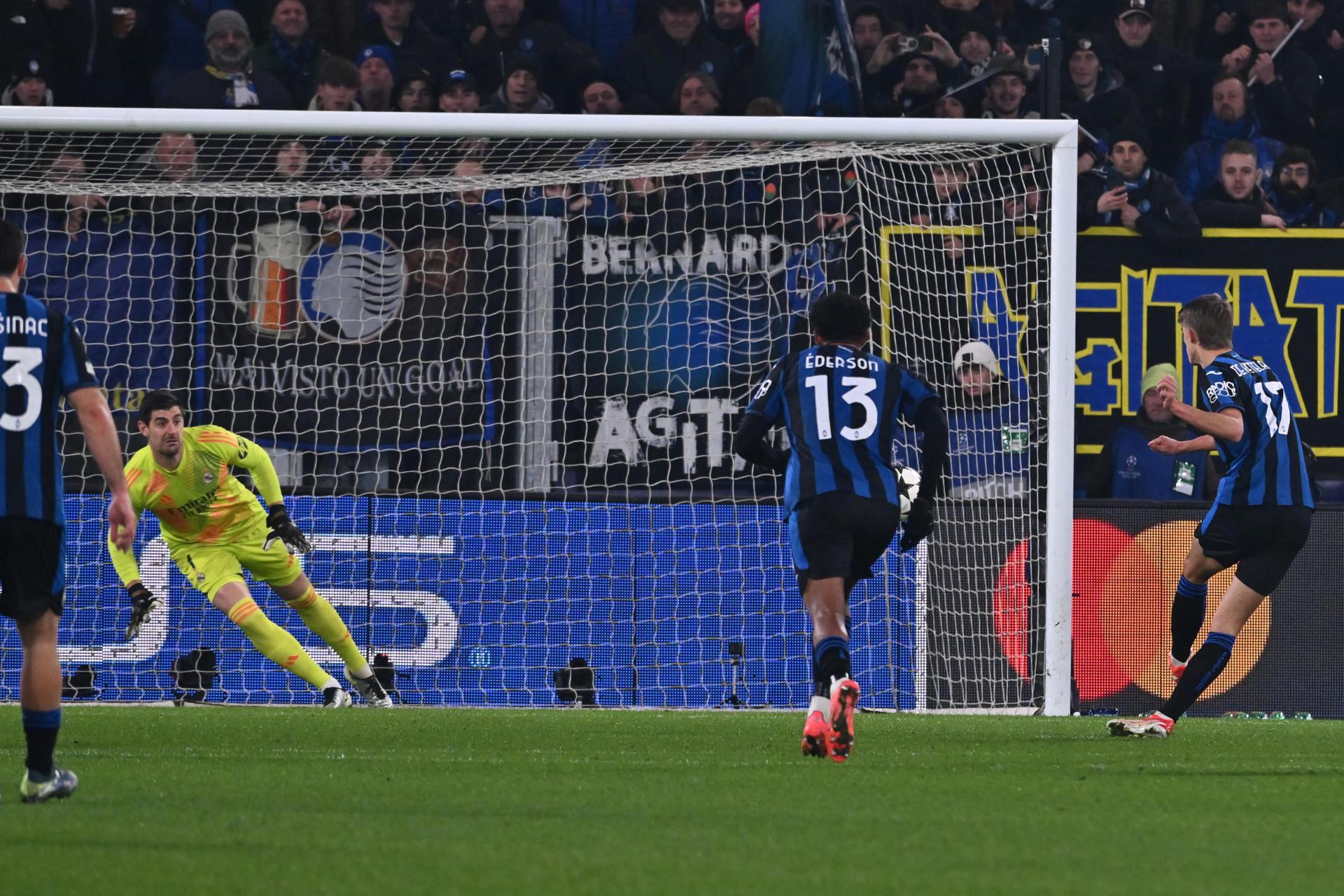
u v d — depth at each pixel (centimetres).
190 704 3003
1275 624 3034
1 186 3381
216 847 953
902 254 3628
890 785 1375
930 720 2506
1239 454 1970
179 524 2680
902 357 3600
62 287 3709
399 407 3719
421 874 852
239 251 3738
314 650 3092
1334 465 3681
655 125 2842
